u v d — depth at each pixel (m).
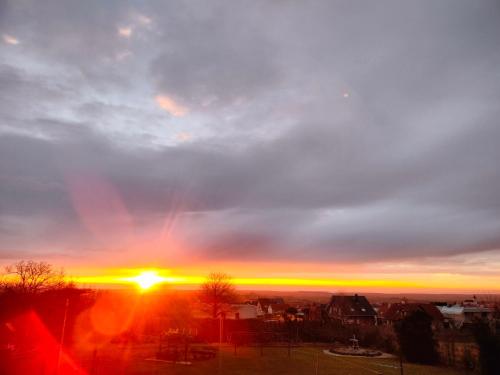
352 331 38.72
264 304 85.94
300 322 41.28
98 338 38.28
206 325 40.78
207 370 23.39
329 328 40.28
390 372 24.00
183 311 62.72
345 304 70.94
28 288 38.69
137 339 37.31
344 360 28.58
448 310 62.19
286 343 38.81
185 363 25.31
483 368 24.02
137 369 22.81
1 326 30.31
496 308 29.53
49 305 33.09
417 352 28.56
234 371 23.36
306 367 25.11
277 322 42.56
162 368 23.42
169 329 46.09
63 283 43.31
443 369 26.14
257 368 24.45
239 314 63.34
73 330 34.78
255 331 40.62
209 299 65.50
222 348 34.25
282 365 25.73
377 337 35.69
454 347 27.55
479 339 24.50
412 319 29.73
